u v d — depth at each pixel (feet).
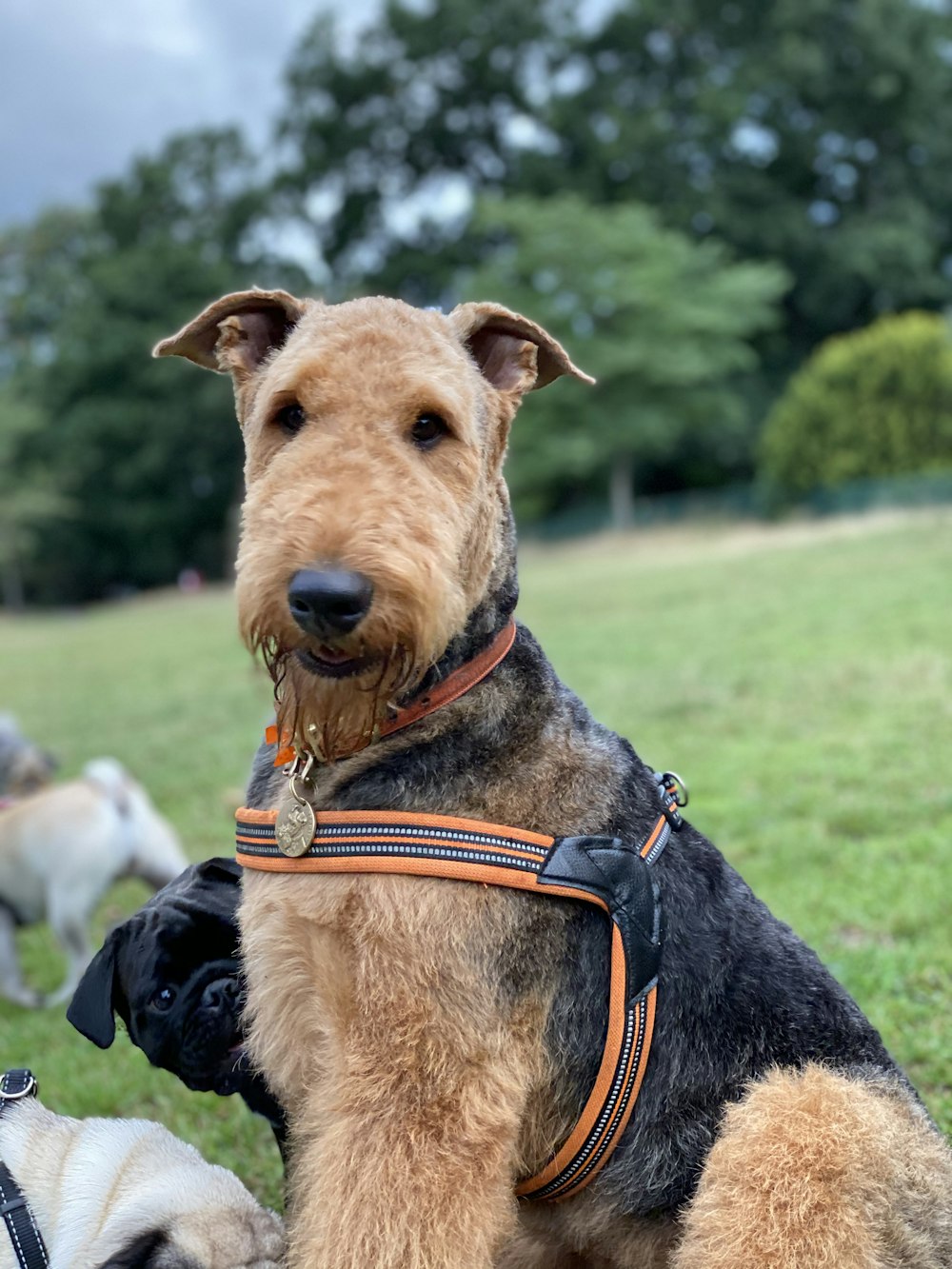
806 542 22.50
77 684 14.94
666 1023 2.04
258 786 2.20
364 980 1.83
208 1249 2.33
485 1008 1.87
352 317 2.10
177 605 35.88
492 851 1.91
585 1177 2.07
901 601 12.26
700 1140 2.03
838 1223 1.82
